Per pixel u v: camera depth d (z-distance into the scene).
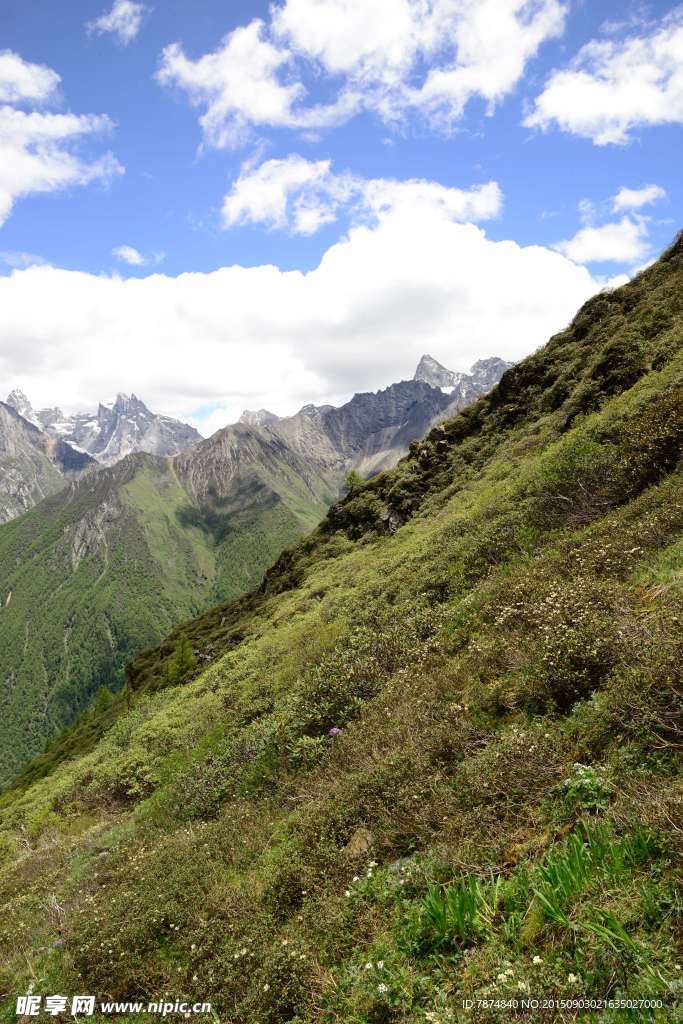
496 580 12.25
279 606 32.88
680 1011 2.58
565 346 32.78
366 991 3.99
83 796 20.12
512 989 3.16
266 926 5.86
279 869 6.66
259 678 20.44
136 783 17.88
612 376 23.45
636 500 11.23
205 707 20.95
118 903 8.07
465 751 6.32
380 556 28.27
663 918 3.10
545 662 6.64
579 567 9.33
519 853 4.46
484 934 3.83
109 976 6.77
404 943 4.24
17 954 9.20
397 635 12.60
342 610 21.19
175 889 7.66
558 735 5.53
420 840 5.39
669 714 4.57
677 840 3.41
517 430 30.66
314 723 11.22
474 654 8.62
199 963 6.01
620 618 6.55
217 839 8.84
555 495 15.63
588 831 3.90
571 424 23.83
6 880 14.34
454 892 4.13
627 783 4.27
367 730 8.68
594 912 3.30
